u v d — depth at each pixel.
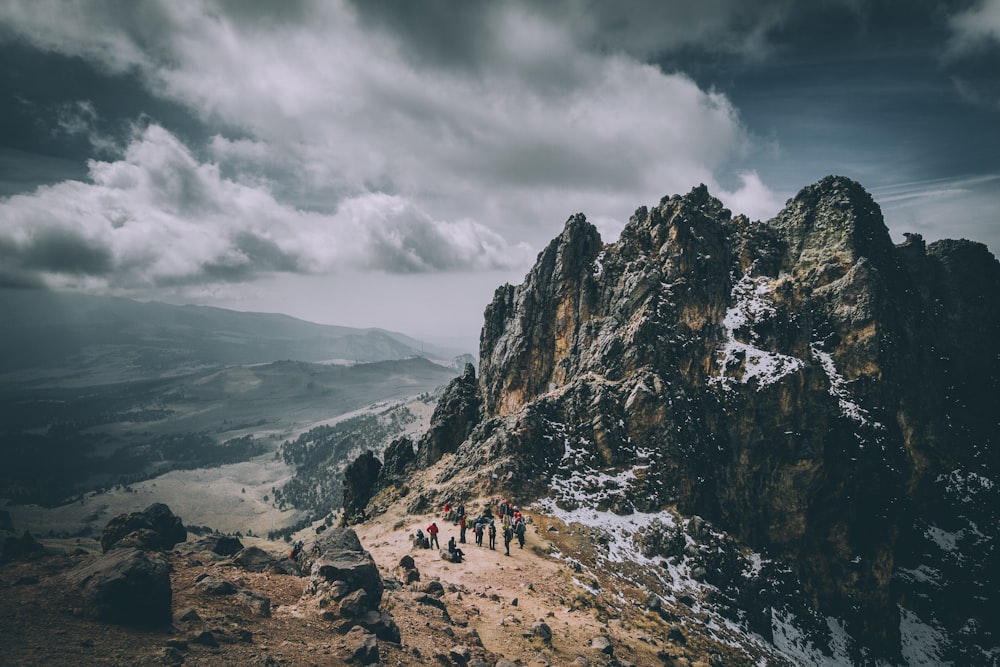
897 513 66.88
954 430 83.75
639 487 58.41
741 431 67.12
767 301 81.69
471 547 42.84
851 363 74.62
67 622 13.05
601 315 83.06
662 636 35.50
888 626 60.75
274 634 15.89
